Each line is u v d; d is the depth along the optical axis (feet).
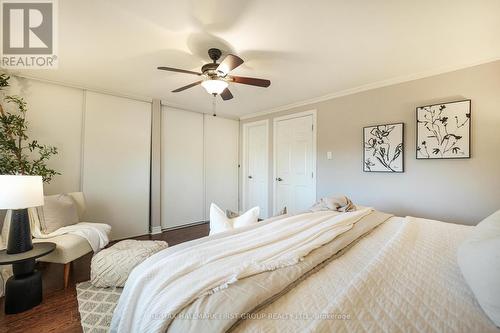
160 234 12.07
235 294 2.66
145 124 11.82
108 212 10.71
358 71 8.50
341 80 9.37
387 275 3.22
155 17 5.49
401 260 3.70
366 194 10.12
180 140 13.35
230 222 5.56
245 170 16.02
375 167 9.75
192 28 5.90
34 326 5.14
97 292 6.46
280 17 5.47
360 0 4.92
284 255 3.66
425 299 2.77
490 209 7.40
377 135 9.70
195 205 14.06
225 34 6.15
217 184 15.23
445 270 3.47
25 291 5.64
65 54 7.25
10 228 5.80
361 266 3.67
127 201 11.27
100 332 4.96
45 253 5.81
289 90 10.57
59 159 9.55
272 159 14.21
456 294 2.89
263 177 14.92
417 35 6.19
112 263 6.60
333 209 7.07
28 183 5.67
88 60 7.64
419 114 8.61
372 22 5.65
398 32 6.06
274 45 6.70
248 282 2.91
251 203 15.69
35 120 9.05
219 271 3.10
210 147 14.85
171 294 2.75
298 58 7.47
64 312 5.63
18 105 8.70
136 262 6.58
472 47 6.79
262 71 8.47
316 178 11.89
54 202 7.81
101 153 10.52
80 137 10.07
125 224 11.22
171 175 12.98
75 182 9.92
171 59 7.55
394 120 9.30
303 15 5.39
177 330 2.30
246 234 4.62
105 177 10.63
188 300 2.60
